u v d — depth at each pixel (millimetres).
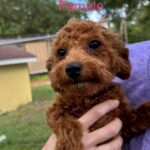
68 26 284
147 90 296
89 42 274
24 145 968
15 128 1184
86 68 258
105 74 264
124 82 309
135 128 280
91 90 262
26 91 1864
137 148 282
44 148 286
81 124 265
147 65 305
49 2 4383
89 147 265
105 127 272
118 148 275
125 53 287
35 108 1656
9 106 1772
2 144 983
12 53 1932
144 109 279
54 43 289
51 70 283
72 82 261
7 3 4465
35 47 3553
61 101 278
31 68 3551
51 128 277
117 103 274
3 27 4418
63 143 264
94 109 270
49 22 4375
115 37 286
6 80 1799
